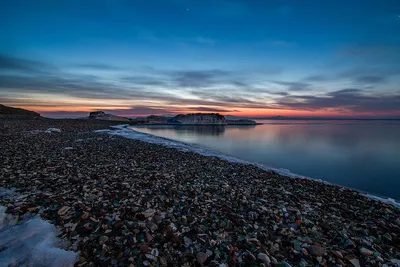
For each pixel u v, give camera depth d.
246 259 4.52
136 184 8.92
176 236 5.14
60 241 4.58
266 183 11.19
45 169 10.34
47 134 27.56
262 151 27.94
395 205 9.62
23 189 7.48
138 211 6.20
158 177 10.38
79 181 8.72
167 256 4.41
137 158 15.38
